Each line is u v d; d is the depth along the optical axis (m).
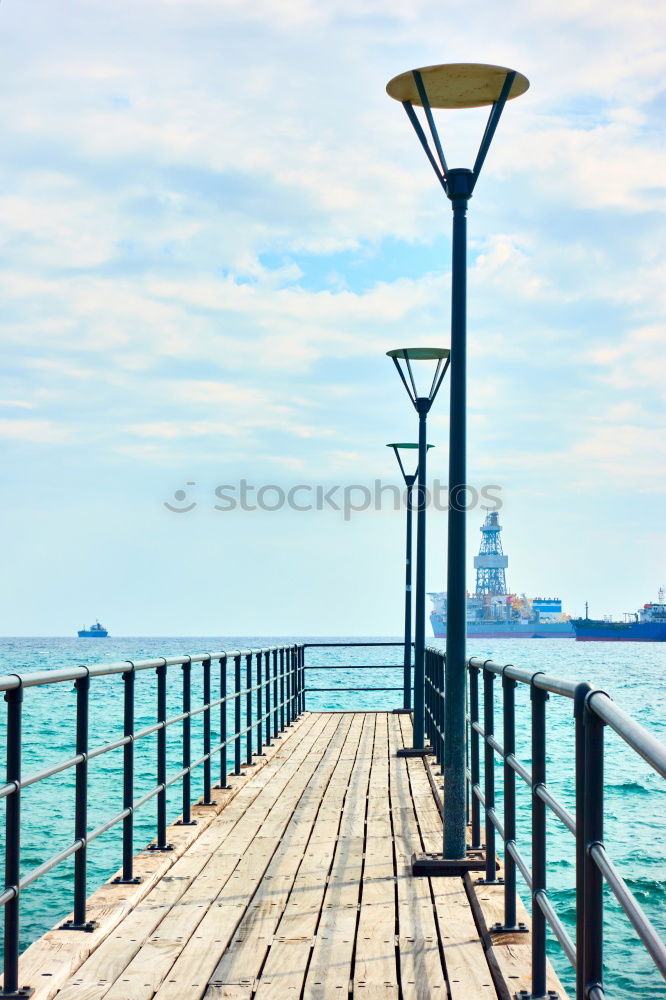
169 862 6.00
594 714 2.73
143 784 16.39
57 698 40.69
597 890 2.70
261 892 5.48
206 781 7.98
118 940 4.63
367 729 14.23
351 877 5.80
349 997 4.00
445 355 11.20
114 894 5.21
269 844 6.64
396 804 8.09
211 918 4.99
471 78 5.98
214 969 4.29
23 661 96.25
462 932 4.77
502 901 5.14
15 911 3.85
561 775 17.02
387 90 6.18
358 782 9.29
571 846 11.82
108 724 28.20
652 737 2.01
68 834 12.77
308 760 10.91
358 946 4.59
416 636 11.42
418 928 4.84
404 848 6.54
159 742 6.34
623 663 89.62
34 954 4.27
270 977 4.20
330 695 46.38
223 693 8.84
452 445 6.18
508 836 4.65
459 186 6.18
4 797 3.78
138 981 4.12
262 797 8.46
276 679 13.30
